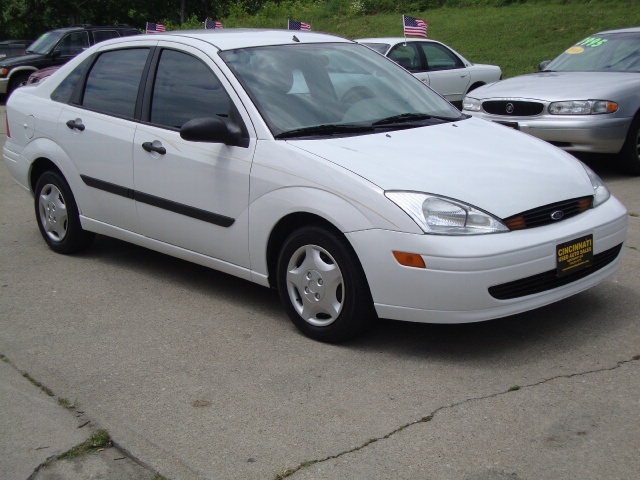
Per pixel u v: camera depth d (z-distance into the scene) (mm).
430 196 4328
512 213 4355
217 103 5289
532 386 4133
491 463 3443
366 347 4703
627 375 4219
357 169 4523
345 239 4516
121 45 6199
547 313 5121
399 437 3686
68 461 3637
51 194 6695
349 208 4438
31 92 6918
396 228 4281
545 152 5105
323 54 5742
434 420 3824
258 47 5574
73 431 3887
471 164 4699
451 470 3404
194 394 4207
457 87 13516
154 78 5777
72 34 19781
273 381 4316
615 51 9781
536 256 4340
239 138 5059
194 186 5309
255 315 5305
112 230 6152
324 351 4676
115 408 4090
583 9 21000
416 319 4352
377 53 6152
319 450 3609
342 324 4617
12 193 9367
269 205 4836
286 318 5230
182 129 4992
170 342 4902
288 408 4008
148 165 5621
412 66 12969
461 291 4207
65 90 6555
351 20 26672
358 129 5113
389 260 4312
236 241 5133
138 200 5773
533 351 4562
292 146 4812
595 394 4020
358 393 4137
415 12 25984
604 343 4633
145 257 6684
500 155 4902
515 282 4332
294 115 5102
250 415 3955
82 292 5855
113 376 4457
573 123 8500
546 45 18844
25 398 4238
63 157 6383
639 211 7449
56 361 4680
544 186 4613
